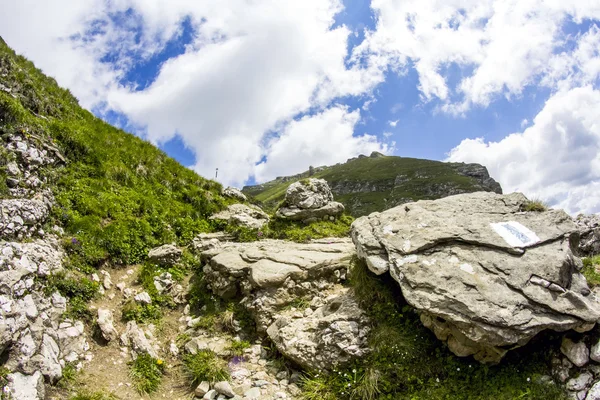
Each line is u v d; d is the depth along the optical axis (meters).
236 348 9.39
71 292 9.91
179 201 17.45
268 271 10.70
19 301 8.02
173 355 9.42
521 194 9.70
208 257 12.72
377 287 9.08
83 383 7.88
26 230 10.23
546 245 7.95
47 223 11.33
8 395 6.55
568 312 6.80
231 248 13.13
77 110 18.53
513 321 6.74
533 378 6.99
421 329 8.30
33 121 13.72
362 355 8.05
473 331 6.95
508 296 7.09
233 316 10.41
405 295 7.78
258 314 10.02
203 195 18.42
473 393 7.11
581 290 7.43
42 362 7.39
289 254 11.95
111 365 8.68
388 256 8.63
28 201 10.70
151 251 13.08
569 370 6.93
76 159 14.94
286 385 8.31
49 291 9.29
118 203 14.26
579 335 7.11
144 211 14.97
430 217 9.30
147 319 10.45
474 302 7.08
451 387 7.31
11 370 6.94
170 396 8.25
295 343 8.73
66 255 10.95
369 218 10.37
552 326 6.77
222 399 7.87
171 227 15.30
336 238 15.28
